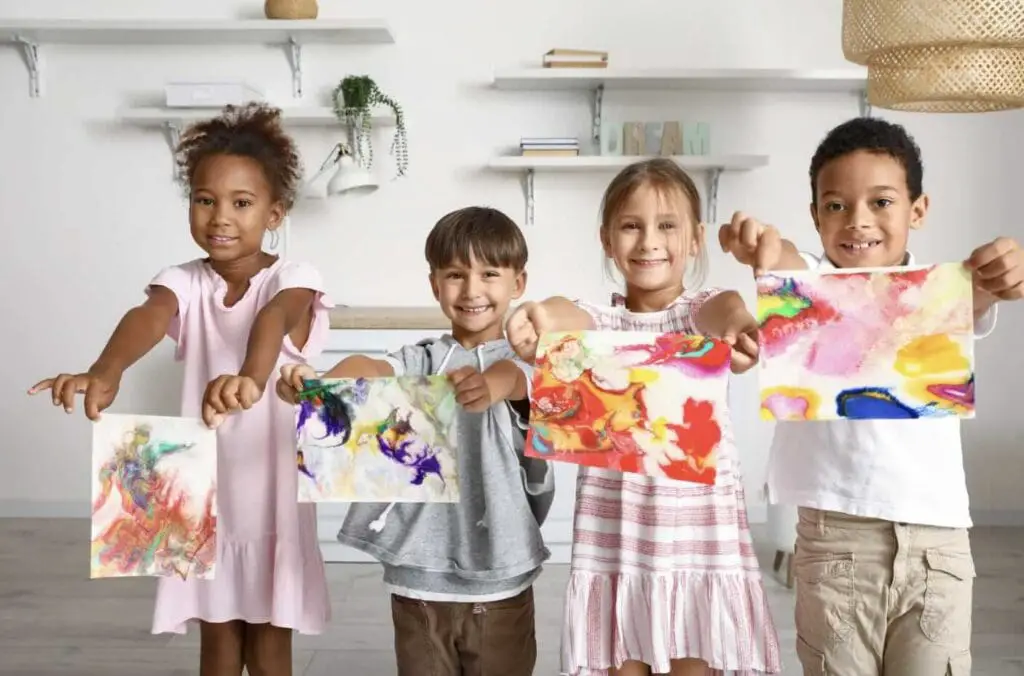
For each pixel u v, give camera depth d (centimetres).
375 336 304
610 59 355
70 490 364
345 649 228
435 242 148
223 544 153
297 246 361
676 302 140
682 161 340
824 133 356
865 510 133
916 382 123
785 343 126
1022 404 355
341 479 133
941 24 230
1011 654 222
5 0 355
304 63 356
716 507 135
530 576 148
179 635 237
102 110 355
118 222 358
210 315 155
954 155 355
